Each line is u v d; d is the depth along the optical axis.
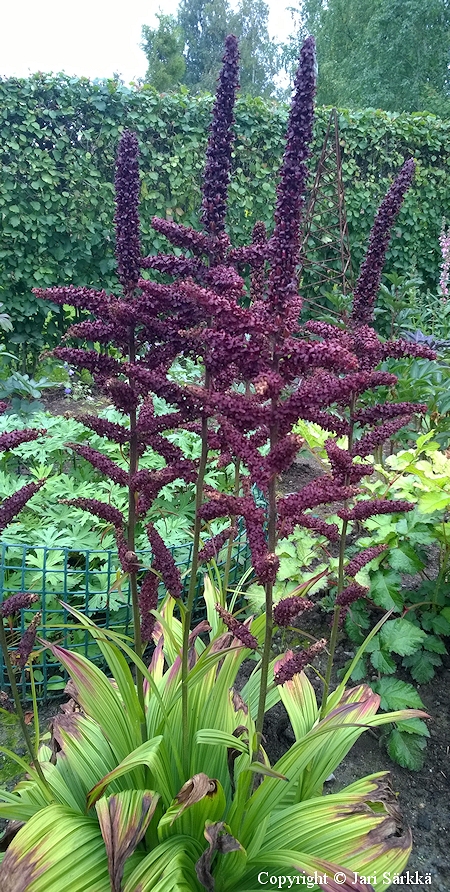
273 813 2.36
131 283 1.98
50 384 7.13
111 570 3.89
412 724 3.19
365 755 3.30
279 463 1.75
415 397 5.03
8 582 3.85
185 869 2.03
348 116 10.17
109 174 9.02
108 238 9.13
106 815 1.94
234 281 1.76
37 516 4.49
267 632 1.96
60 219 8.75
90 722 2.65
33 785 2.39
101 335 1.98
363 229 10.69
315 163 10.05
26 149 8.35
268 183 9.87
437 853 2.77
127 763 2.03
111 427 2.05
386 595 3.52
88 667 2.47
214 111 1.82
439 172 10.91
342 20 28.73
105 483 4.68
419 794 3.06
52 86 8.34
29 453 4.81
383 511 2.32
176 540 4.02
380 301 10.45
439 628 3.60
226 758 2.49
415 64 24.62
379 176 10.72
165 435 5.30
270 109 9.95
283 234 1.65
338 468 2.30
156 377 1.89
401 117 10.69
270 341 1.76
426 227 11.16
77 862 1.94
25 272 8.81
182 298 1.85
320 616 4.29
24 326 9.03
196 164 9.39
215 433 1.99
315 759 2.49
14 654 2.12
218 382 2.01
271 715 3.54
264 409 1.73
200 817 2.19
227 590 3.44
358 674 3.50
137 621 2.21
